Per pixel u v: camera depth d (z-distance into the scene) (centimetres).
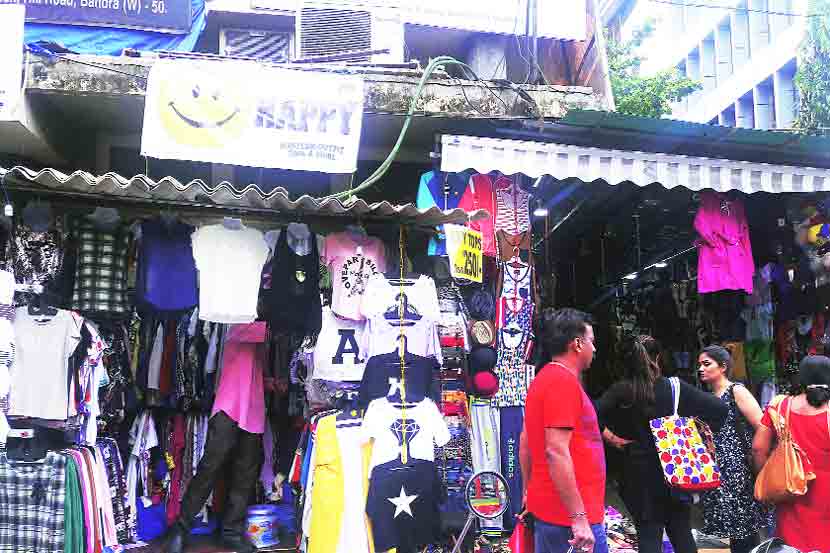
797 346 685
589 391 1088
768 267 705
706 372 470
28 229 482
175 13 734
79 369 484
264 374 598
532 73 805
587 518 325
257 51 856
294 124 607
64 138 691
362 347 511
